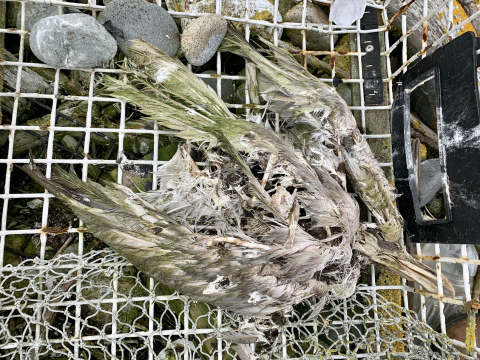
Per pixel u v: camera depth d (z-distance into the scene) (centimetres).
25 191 53
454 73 40
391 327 52
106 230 39
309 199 39
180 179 42
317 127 43
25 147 52
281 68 45
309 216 41
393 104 49
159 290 50
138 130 45
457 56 40
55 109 44
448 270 53
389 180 53
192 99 43
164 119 42
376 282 52
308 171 39
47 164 42
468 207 38
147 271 39
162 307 51
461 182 39
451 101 40
